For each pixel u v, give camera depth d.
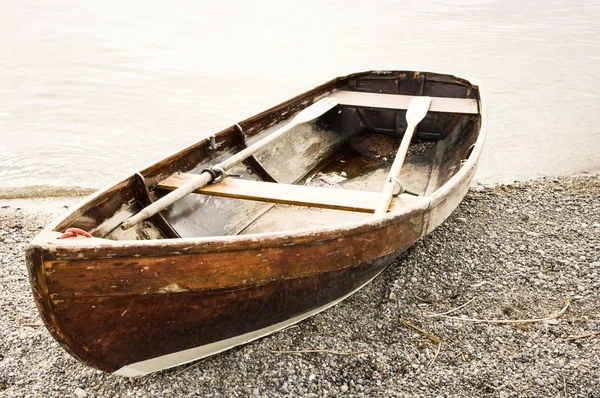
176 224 3.76
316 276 3.17
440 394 3.09
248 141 4.79
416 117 4.96
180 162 4.02
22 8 18.50
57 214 5.79
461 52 12.18
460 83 5.91
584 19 15.08
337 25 15.34
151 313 2.77
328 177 5.34
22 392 3.14
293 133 5.36
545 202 5.64
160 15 17.36
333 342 3.54
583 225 5.05
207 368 3.31
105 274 2.51
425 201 3.49
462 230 4.98
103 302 2.59
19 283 4.31
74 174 6.88
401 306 3.89
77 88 10.34
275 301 3.15
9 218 5.62
